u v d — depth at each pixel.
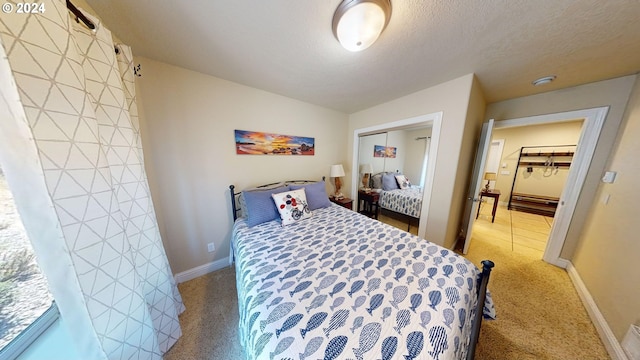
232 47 1.35
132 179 1.09
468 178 2.57
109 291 0.80
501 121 2.47
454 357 0.68
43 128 0.60
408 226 2.74
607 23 1.04
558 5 0.94
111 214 0.82
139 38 1.26
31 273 0.70
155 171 1.65
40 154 0.60
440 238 2.06
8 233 0.64
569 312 1.52
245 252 1.34
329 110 2.81
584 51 1.33
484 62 1.51
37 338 0.69
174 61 1.56
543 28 1.11
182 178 1.79
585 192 1.96
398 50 1.36
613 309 1.27
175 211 1.79
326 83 1.94
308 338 0.70
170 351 1.23
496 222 3.61
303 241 1.47
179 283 1.87
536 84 1.90
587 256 1.75
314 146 2.72
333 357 0.64
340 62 1.54
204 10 1.01
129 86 1.18
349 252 1.30
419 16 1.04
